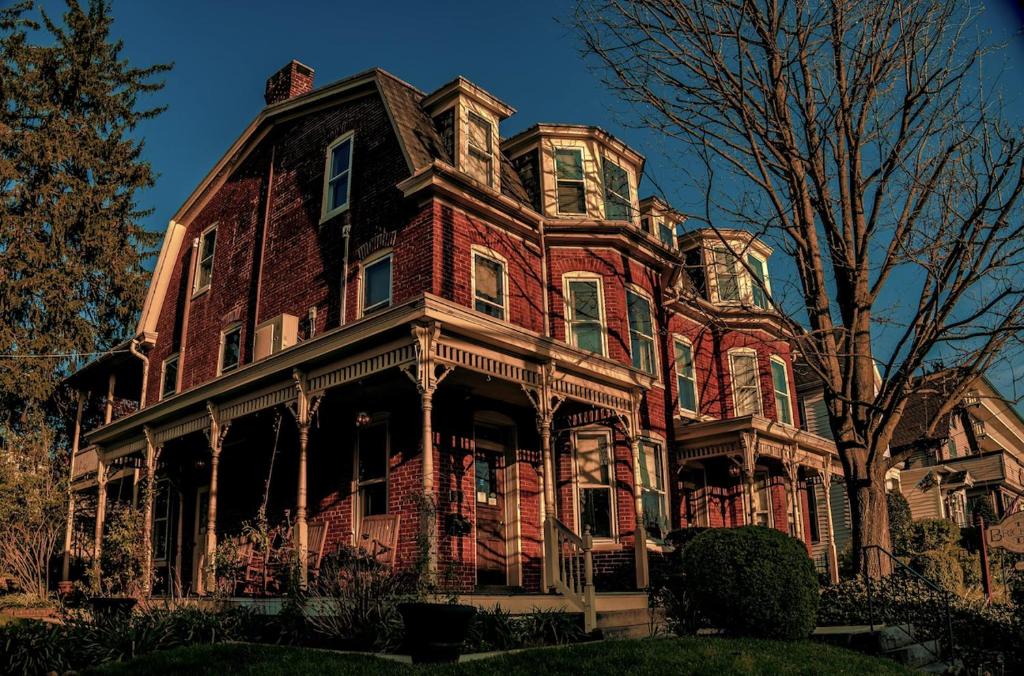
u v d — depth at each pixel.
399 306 11.88
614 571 16.09
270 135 20.55
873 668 9.32
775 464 21.59
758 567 10.60
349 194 17.38
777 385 23.78
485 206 16.31
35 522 19.25
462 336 12.38
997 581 20.25
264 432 17.41
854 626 12.10
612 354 17.66
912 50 13.91
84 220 32.25
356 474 15.48
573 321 17.81
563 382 14.12
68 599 17.38
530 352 13.29
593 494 16.77
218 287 20.92
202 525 19.61
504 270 16.69
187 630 11.30
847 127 14.60
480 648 9.98
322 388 13.31
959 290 13.25
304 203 18.67
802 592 10.58
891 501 25.50
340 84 18.19
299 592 11.61
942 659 11.55
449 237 15.53
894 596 13.09
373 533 13.89
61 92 33.91
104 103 34.59
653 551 17.34
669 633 11.95
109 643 10.63
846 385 14.74
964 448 34.38
